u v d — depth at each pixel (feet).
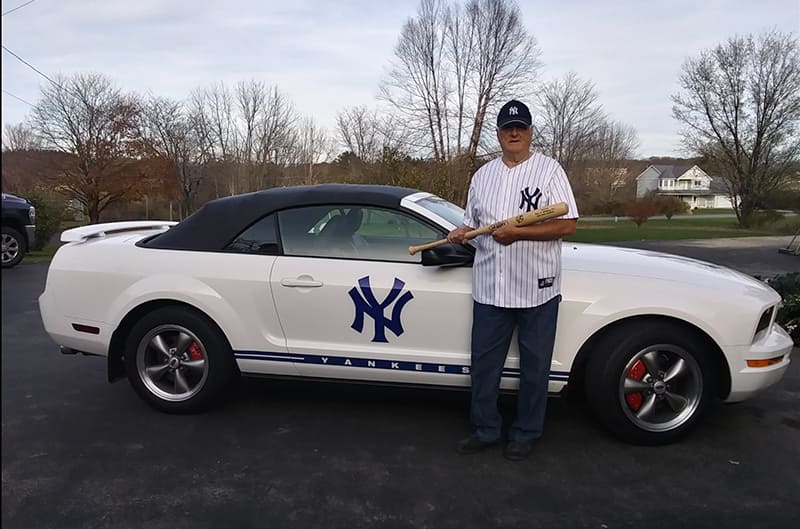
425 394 13.98
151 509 9.09
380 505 9.22
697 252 58.59
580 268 11.27
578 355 11.14
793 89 105.60
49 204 53.42
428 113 124.26
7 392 14.19
